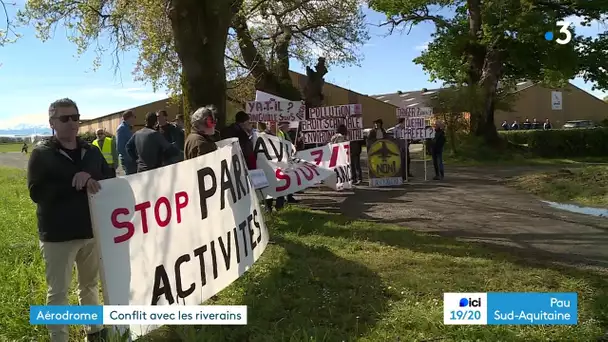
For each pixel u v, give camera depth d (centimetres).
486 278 537
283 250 651
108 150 1272
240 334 407
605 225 831
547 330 405
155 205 394
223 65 824
